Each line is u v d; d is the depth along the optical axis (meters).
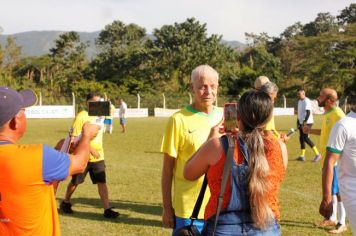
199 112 4.45
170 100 54.44
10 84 55.69
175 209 4.39
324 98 7.14
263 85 5.73
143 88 60.19
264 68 70.75
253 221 3.07
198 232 3.45
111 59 66.19
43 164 2.89
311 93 64.12
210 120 4.44
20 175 2.84
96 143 7.71
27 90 3.19
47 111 43.88
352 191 4.56
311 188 10.14
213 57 63.19
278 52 80.88
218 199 3.09
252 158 3.06
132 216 7.95
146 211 8.29
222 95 60.22
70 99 50.50
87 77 66.69
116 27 81.12
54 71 69.88
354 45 68.50
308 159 14.82
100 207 8.56
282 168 3.21
